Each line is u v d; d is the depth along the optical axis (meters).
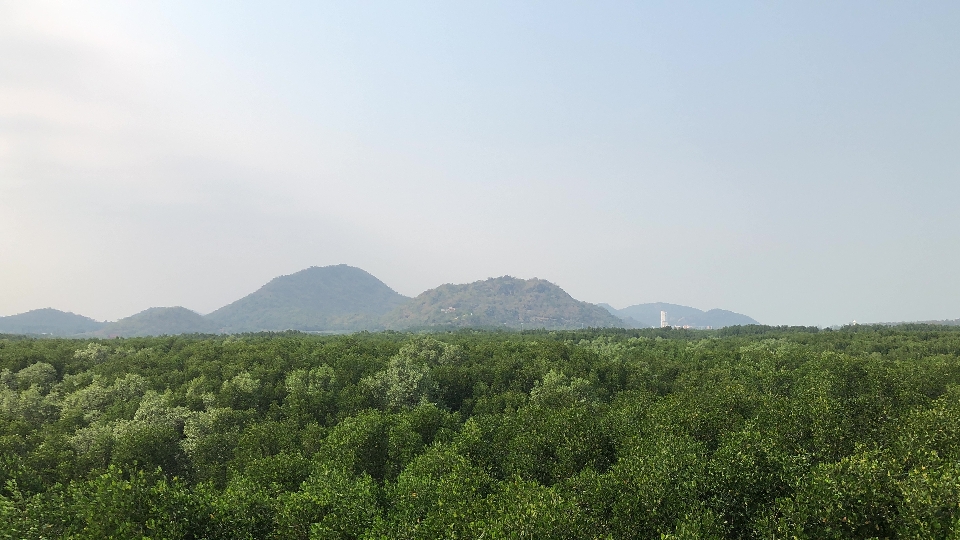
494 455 54.28
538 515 33.19
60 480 52.81
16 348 116.00
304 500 38.66
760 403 60.75
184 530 35.72
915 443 42.66
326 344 133.88
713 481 39.31
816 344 149.75
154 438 59.16
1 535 34.53
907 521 31.39
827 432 47.94
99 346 120.81
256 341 144.75
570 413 56.34
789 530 33.38
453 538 32.88
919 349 122.56
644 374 98.88
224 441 62.62
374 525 36.91
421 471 46.41
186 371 96.50
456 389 96.25
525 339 191.88
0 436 60.34
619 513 37.72
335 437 56.00
